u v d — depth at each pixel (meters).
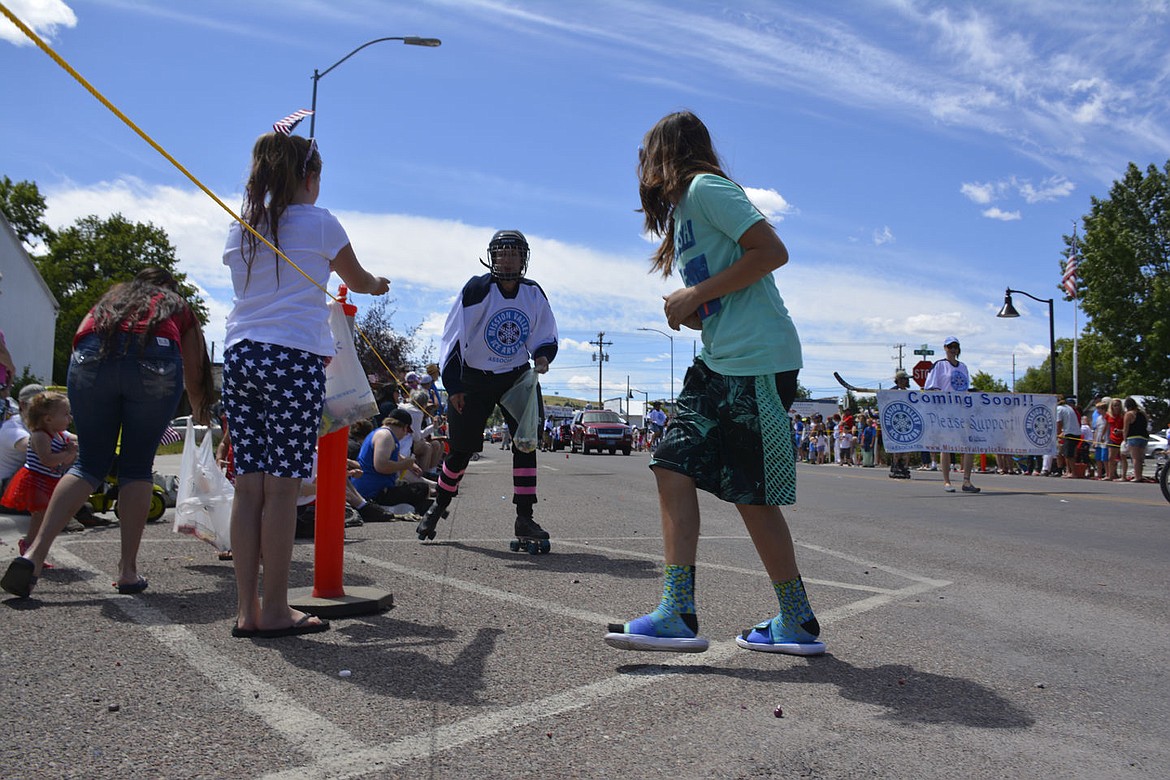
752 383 2.85
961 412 13.57
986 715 2.41
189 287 48.06
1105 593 4.23
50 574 4.23
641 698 2.48
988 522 7.48
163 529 6.02
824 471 18.58
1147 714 2.44
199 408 4.46
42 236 47.22
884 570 4.83
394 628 3.25
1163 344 39.34
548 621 3.41
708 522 7.07
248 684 2.53
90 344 3.76
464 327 5.40
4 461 5.56
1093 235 41.19
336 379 3.56
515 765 1.98
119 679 2.55
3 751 1.99
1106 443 16.73
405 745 2.08
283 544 3.12
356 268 3.44
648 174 3.12
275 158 3.25
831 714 2.38
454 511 7.83
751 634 3.06
